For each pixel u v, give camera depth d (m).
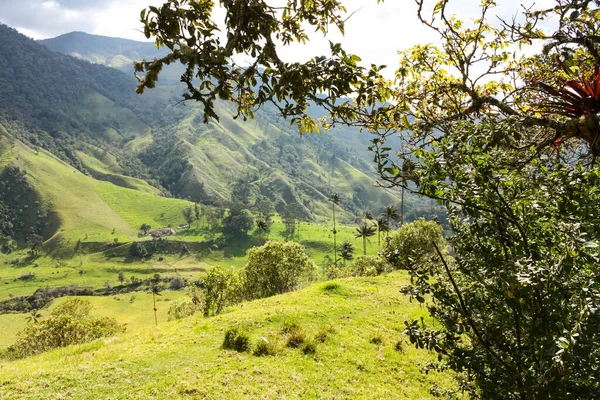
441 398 10.89
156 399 9.55
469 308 3.86
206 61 3.13
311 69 3.06
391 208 84.00
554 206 3.40
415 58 5.51
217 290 34.16
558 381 3.01
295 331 15.02
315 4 3.55
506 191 3.55
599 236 3.05
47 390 9.84
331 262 160.62
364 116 3.68
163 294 145.00
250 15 3.23
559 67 4.05
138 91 3.14
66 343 28.14
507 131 3.02
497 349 3.66
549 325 3.00
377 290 24.53
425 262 4.18
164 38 3.21
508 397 3.56
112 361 12.13
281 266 37.06
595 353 3.15
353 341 15.05
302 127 3.46
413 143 3.96
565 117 3.40
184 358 12.54
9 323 117.25
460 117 4.00
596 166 3.12
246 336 13.74
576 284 2.88
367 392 11.13
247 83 3.36
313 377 11.83
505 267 3.19
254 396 10.11
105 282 161.50
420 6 4.07
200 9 3.18
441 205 3.80
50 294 150.25
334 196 110.19
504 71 5.02
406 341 15.41
